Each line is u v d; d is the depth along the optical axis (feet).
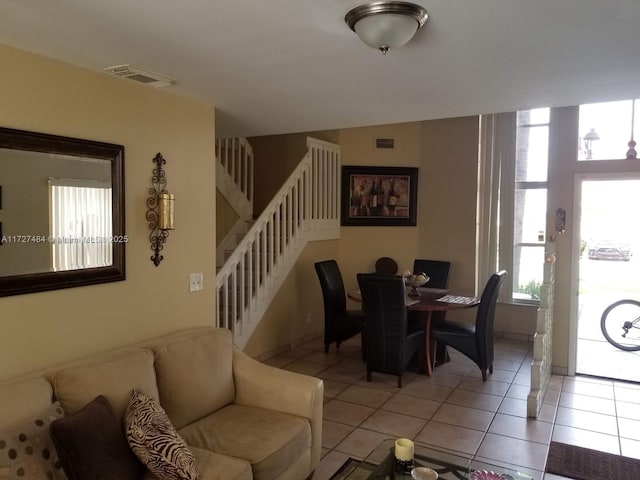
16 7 5.86
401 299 13.84
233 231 19.75
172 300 10.34
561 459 10.14
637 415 12.41
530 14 5.96
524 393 13.91
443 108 11.29
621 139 15.14
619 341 18.71
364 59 7.75
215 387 9.25
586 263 18.57
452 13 5.94
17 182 7.29
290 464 8.16
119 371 7.78
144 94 9.48
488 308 14.65
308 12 5.98
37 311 7.69
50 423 6.42
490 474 7.00
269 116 12.30
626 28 6.41
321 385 9.33
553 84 9.14
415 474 6.86
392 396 13.65
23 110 7.41
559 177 15.35
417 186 20.79
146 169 9.60
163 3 5.73
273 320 17.30
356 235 21.01
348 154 20.74
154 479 6.73
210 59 7.81
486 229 19.74
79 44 7.15
